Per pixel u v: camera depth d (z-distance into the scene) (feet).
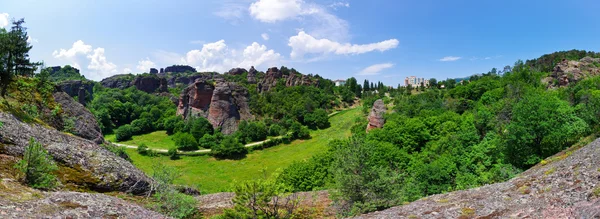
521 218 33.68
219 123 379.35
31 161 49.42
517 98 234.17
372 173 61.98
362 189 60.70
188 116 391.86
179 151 293.02
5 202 36.01
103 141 130.82
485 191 49.34
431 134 209.36
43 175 50.44
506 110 196.34
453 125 198.80
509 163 113.70
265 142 326.65
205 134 327.47
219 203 79.36
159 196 68.69
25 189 44.62
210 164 268.82
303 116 434.71
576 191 35.83
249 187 50.93
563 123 114.62
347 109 544.21
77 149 78.07
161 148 303.68
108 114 388.16
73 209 41.47
